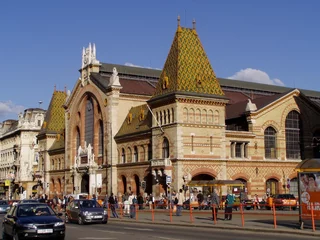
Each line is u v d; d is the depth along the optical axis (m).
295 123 78.00
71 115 97.12
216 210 42.59
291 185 76.00
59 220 27.69
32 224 26.81
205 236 29.61
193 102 66.25
